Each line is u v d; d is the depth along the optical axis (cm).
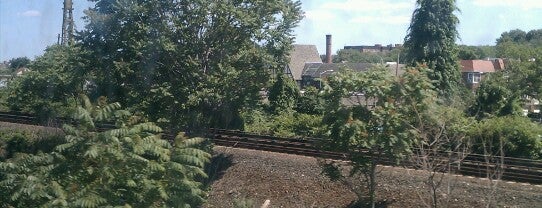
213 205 2047
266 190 2050
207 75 2381
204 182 2148
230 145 2470
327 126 1694
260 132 2778
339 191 1888
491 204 1578
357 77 1653
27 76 3653
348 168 1905
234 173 2191
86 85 3077
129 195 948
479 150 1861
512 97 2956
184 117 2388
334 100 1661
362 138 1619
